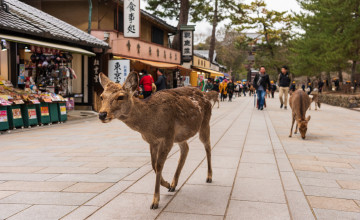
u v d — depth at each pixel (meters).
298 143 7.25
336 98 21.05
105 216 3.23
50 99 10.40
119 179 4.47
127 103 3.12
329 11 24.66
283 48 48.72
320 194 3.91
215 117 12.47
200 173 4.78
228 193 3.92
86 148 6.68
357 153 6.23
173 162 5.43
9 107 8.98
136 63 17.20
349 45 22.55
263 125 10.16
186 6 27.61
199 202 3.62
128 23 16.48
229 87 24.70
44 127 9.88
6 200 3.67
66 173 4.79
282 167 5.12
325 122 11.27
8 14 10.47
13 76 11.24
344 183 4.34
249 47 56.88
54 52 11.73
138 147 6.79
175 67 19.84
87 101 14.73
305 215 3.26
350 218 3.20
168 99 3.59
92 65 14.37
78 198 3.73
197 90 4.28
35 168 5.08
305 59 28.41
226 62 64.44
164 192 3.97
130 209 3.41
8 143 7.27
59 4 17.41
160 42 27.30
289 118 12.26
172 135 3.53
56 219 3.16
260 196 3.81
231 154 6.05
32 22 10.99
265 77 15.77
